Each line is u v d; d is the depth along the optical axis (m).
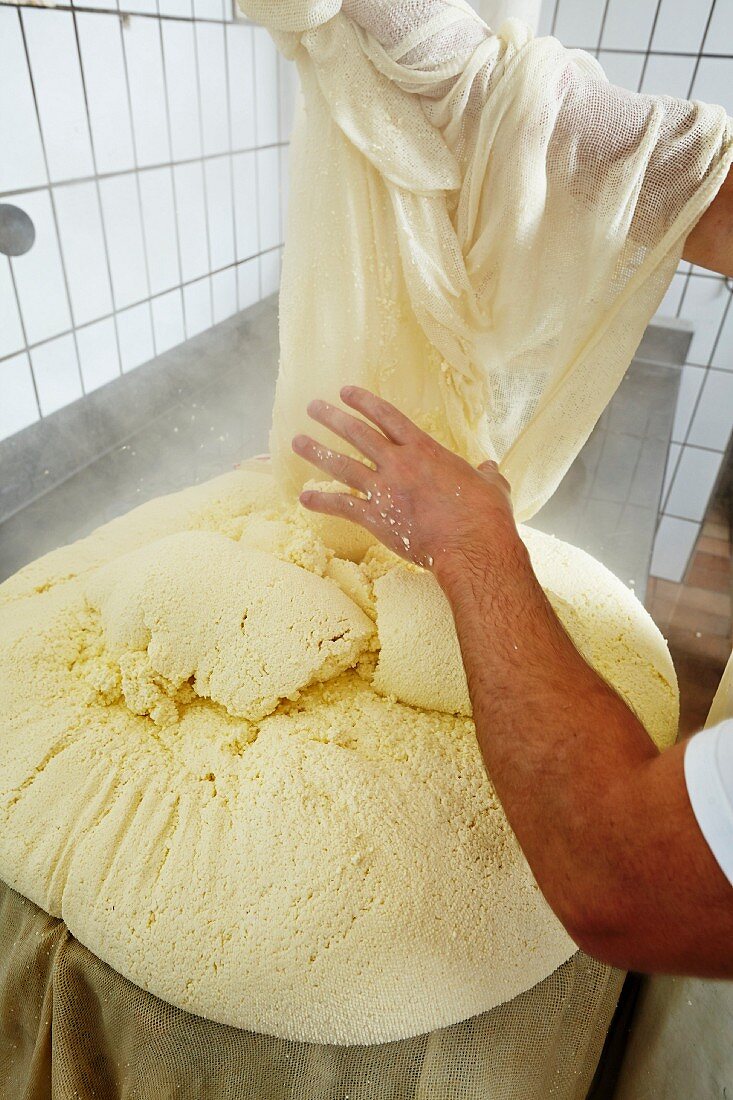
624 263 0.64
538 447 0.73
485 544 0.55
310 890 0.56
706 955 0.38
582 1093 0.74
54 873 0.60
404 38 0.58
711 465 1.85
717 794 0.37
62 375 1.15
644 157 0.59
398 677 0.67
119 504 1.16
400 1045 0.57
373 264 0.69
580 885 0.42
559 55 0.59
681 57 1.48
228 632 0.66
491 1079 0.59
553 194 0.63
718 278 1.63
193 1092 0.58
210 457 1.28
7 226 0.93
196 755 0.65
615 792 0.42
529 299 0.67
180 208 1.34
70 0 0.99
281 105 1.63
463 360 0.71
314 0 0.54
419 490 0.59
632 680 0.75
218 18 1.33
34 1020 0.65
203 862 0.58
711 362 1.73
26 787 0.63
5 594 0.81
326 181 0.66
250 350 1.61
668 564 2.01
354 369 0.73
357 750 0.65
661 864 0.38
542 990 0.62
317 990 0.55
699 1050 0.68
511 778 0.46
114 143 1.14
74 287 1.13
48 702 0.68
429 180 0.62
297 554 0.72
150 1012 0.57
